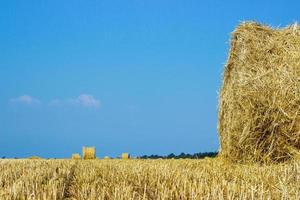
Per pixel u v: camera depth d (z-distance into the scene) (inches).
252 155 566.6
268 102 549.6
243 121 566.3
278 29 605.6
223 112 638.5
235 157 583.2
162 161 732.7
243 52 593.0
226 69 647.8
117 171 495.8
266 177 410.9
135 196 329.7
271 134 550.6
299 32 586.2
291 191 320.8
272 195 317.4
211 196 314.8
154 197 324.8
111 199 313.7
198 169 512.4
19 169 562.6
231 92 596.7
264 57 574.9
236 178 397.7
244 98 565.6
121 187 350.3
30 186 376.5
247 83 568.1
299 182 361.7
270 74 558.9
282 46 573.0
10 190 346.0
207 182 381.4
